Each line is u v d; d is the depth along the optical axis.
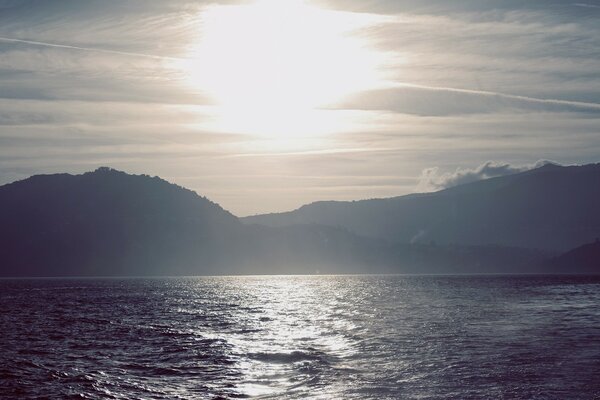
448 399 37.56
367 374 44.56
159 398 38.50
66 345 60.66
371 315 91.62
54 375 44.91
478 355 51.44
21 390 40.31
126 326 78.81
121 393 39.72
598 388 39.69
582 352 52.41
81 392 39.91
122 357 52.78
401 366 47.19
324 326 76.00
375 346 57.31
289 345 58.78
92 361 50.88
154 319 89.56
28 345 60.78
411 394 38.84
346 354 52.91
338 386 41.12
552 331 67.94
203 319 88.88
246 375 44.81
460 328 71.69
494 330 69.31
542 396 37.94
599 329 69.81
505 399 37.41
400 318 85.88
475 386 40.53
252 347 57.81
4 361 50.72
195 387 41.25
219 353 54.28
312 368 46.84
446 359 49.75
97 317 93.62
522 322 78.75
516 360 48.91
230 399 38.16
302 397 38.47
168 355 53.66
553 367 46.03
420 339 61.84
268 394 39.31
